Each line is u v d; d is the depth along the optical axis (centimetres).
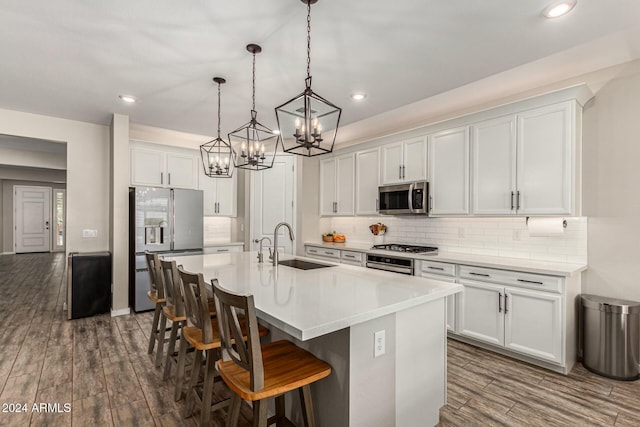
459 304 320
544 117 284
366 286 198
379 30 210
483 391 235
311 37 218
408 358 179
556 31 209
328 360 161
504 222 344
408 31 211
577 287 280
